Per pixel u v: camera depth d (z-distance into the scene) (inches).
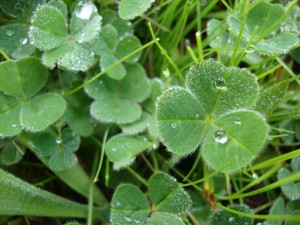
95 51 4.9
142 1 4.3
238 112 3.7
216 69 3.8
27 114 4.4
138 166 5.2
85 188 4.9
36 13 4.4
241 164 3.5
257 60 5.1
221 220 4.3
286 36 4.6
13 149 4.6
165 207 4.2
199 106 3.8
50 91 5.0
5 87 4.3
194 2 5.3
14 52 4.6
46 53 4.4
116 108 5.0
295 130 5.1
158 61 5.6
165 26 5.5
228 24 4.6
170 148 3.8
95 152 5.2
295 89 5.3
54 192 5.2
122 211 4.2
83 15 4.5
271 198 5.1
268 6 4.7
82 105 5.0
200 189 4.7
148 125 5.0
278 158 4.2
